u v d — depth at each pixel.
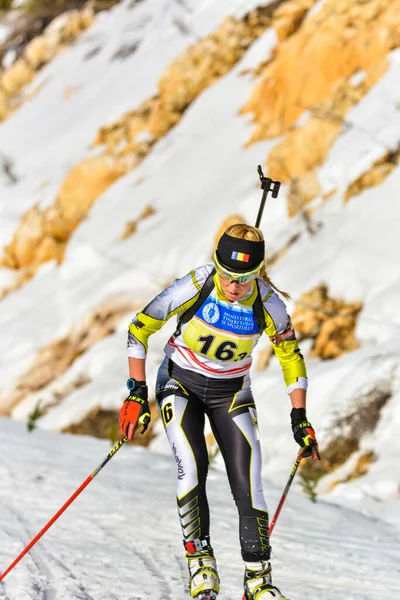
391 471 24.72
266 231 40.94
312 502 21.48
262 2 59.31
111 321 43.16
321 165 41.75
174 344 13.35
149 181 52.06
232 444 12.84
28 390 41.75
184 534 12.59
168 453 31.02
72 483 19.97
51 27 85.69
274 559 16.22
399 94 42.12
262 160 46.25
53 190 55.84
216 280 12.56
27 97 79.62
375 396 27.41
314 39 47.34
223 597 13.60
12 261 53.47
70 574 13.70
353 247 35.38
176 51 65.00
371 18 46.00
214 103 54.81
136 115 58.78
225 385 13.18
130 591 13.25
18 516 16.91
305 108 46.72
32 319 46.59
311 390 28.95
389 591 14.75
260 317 12.75
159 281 43.56
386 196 37.50
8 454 22.11
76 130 63.78
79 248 49.38
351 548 17.39
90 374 39.66
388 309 31.80
